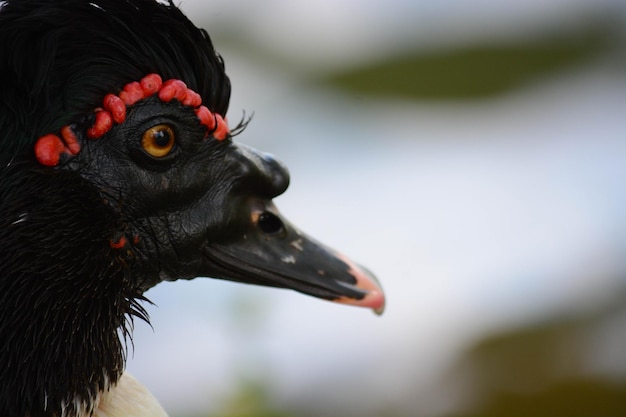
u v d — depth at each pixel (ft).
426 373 46.60
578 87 76.74
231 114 67.26
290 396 43.60
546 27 84.58
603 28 84.53
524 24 85.35
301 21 83.30
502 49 82.07
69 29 19.12
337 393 44.75
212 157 20.90
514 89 78.28
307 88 76.28
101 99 19.33
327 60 80.28
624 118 70.59
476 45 81.82
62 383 18.94
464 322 49.37
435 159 64.85
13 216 18.47
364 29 83.30
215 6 81.71
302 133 67.51
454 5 89.10
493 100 76.13
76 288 18.98
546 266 52.16
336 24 83.92
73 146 19.10
